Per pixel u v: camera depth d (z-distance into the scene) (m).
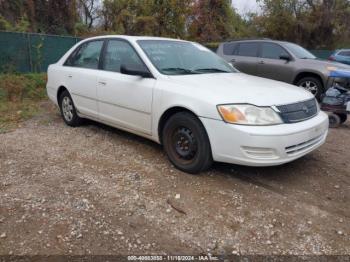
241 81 4.53
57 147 5.09
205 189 3.88
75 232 3.09
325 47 27.05
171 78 4.40
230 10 23.34
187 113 4.09
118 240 3.01
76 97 5.80
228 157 3.82
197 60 5.13
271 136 3.66
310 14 26.91
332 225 3.31
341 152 5.27
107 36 5.46
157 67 4.59
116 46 5.19
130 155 4.80
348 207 3.65
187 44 5.46
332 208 3.61
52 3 15.89
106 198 3.66
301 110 4.06
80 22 18.69
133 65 4.79
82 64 5.79
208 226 3.24
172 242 3.01
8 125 6.19
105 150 4.98
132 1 19.31
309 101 4.32
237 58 10.55
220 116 3.77
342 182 4.20
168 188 3.88
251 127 3.68
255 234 3.14
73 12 16.88
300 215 3.46
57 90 6.26
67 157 4.72
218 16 22.48
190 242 3.01
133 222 3.26
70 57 6.11
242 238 3.08
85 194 3.72
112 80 4.99
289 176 4.29
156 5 18.86
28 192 3.74
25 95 8.70
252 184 4.03
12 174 4.16
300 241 3.06
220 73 4.92
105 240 3.00
